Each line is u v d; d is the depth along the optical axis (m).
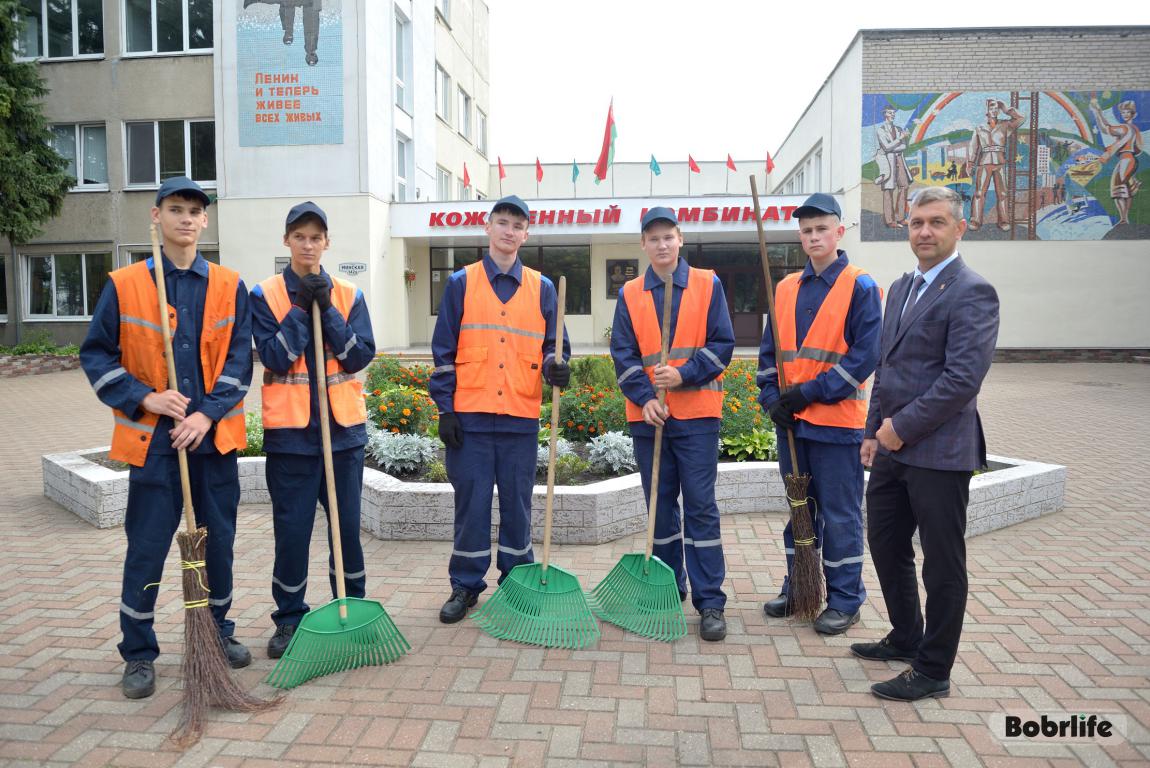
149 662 3.19
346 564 3.68
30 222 16.50
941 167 18.75
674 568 4.03
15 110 16.27
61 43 18.98
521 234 3.85
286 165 17.69
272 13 17.39
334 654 3.26
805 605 3.74
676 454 3.84
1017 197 18.72
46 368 16.95
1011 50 18.44
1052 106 18.48
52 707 3.00
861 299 3.68
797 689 3.13
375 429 6.82
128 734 2.81
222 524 3.31
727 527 5.41
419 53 20.89
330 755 2.67
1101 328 18.83
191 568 3.00
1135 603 4.00
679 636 3.62
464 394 3.83
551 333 4.02
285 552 3.47
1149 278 18.62
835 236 3.80
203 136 18.69
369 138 17.59
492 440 3.87
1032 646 3.50
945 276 3.05
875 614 3.93
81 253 19.36
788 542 3.94
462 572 3.90
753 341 22.14
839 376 3.62
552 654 3.46
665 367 3.66
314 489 3.52
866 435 3.36
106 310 3.11
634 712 2.95
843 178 20.20
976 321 2.90
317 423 3.46
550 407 7.13
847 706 2.99
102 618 3.85
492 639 3.62
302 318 3.39
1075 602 4.02
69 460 6.18
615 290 22.05
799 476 3.81
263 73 17.55
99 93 18.81
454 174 24.97
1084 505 6.00
